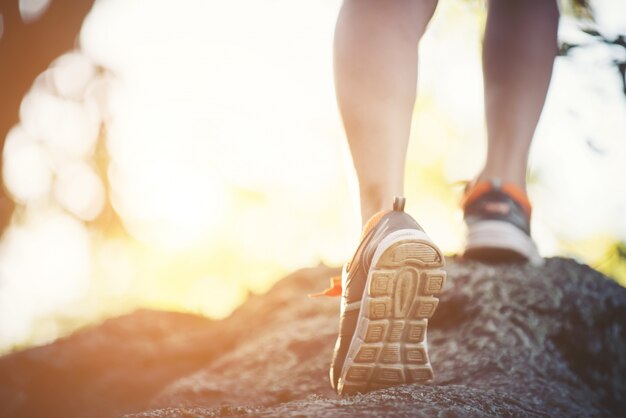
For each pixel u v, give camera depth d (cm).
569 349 229
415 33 169
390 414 133
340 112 166
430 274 150
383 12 166
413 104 167
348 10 170
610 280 262
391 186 161
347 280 163
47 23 641
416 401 145
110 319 391
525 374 202
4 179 650
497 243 242
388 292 150
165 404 235
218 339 348
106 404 320
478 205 246
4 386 339
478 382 196
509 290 242
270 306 341
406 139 165
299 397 224
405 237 147
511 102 236
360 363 156
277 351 263
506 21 234
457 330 230
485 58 240
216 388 240
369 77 163
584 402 195
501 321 229
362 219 163
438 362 214
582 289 248
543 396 189
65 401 329
